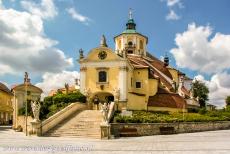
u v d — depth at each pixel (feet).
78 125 129.70
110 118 130.00
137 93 201.87
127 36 248.11
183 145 86.53
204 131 155.84
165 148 79.92
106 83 192.65
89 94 192.54
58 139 110.11
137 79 207.92
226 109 259.39
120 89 189.67
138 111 181.27
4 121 271.90
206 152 70.64
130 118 129.70
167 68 274.77
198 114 192.13
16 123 173.27
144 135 128.88
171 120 140.87
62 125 131.44
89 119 137.18
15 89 185.06
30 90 191.21
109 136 114.62
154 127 133.08
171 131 138.51
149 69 211.41
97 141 103.96
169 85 235.40
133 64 216.95
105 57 194.59
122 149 78.54
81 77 196.75
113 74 192.75
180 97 216.13
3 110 269.03
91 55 196.34
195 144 88.74
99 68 194.39
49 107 159.94
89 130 123.95
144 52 253.03
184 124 145.48
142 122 131.03
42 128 124.16
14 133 143.74
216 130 164.35
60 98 174.29
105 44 201.57
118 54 200.34
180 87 261.85
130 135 124.88
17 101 183.21
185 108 208.54
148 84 207.00
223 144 87.66
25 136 122.52
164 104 202.08
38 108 125.70
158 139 109.91
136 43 248.11
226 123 175.22
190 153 69.56
